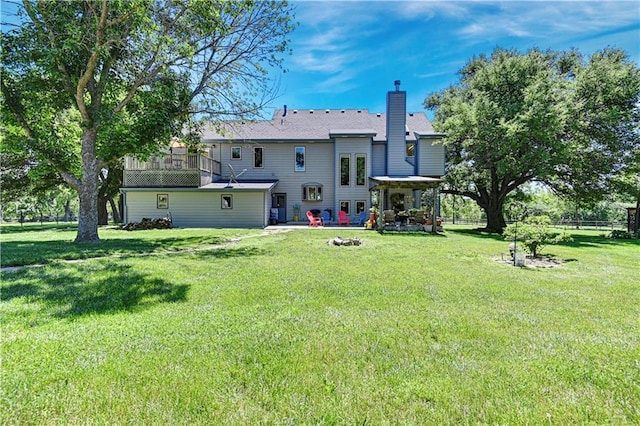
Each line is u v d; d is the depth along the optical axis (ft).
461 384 7.85
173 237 40.91
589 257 29.66
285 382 7.85
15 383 7.63
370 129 73.82
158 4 33.30
